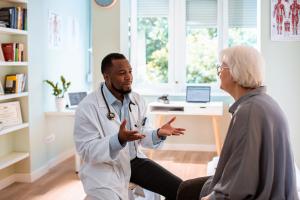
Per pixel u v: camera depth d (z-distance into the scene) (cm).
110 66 238
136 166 253
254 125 157
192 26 569
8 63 367
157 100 536
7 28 362
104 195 224
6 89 386
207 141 562
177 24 570
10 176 407
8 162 371
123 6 512
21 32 388
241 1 553
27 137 411
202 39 570
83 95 495
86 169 235
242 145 157
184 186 219
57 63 496
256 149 155
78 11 569
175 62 577
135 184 254
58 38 498
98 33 489
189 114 501
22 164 413
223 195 161
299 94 397
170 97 565
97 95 243
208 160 502
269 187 156
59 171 454
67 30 529
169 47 575
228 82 176
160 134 247
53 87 455
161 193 245
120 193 230
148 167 252
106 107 239
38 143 432
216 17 562
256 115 158
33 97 420
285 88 398
